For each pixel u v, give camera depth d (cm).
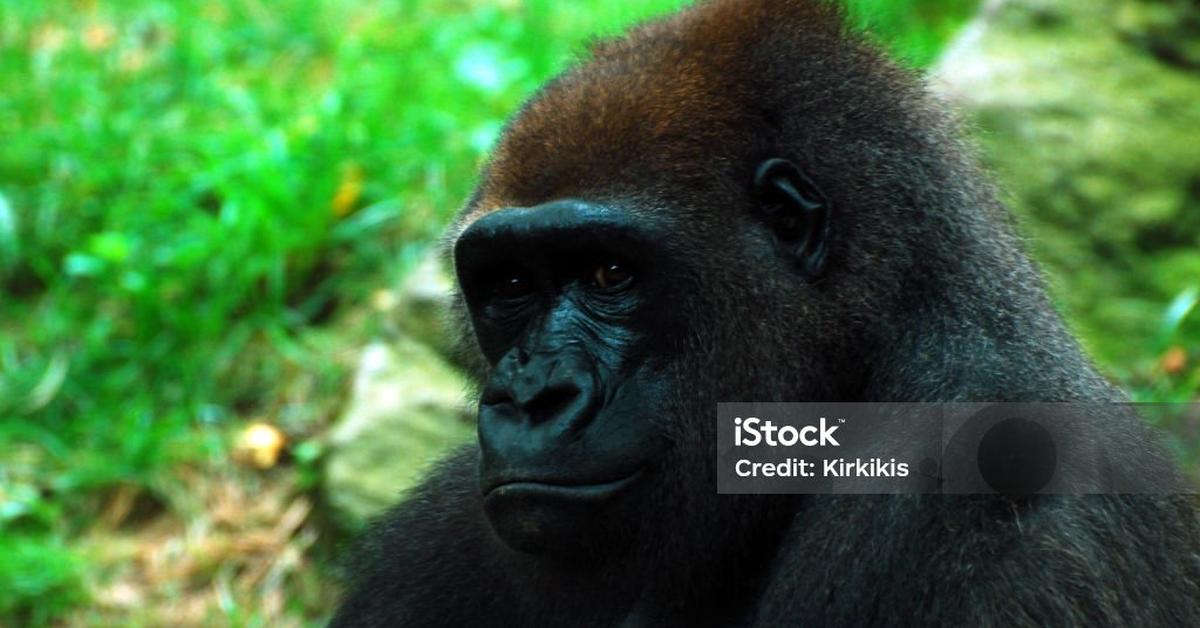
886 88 629
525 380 588
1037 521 537
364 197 1334
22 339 1298
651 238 589
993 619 521
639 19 688
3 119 1477
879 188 604
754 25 628
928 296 598
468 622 671
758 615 582
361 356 1216
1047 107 1215
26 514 1169
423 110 1410
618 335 595
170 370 1252
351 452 1105
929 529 548
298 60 1576
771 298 594
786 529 600
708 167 600
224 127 1442
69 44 1584
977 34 1302
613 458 580
